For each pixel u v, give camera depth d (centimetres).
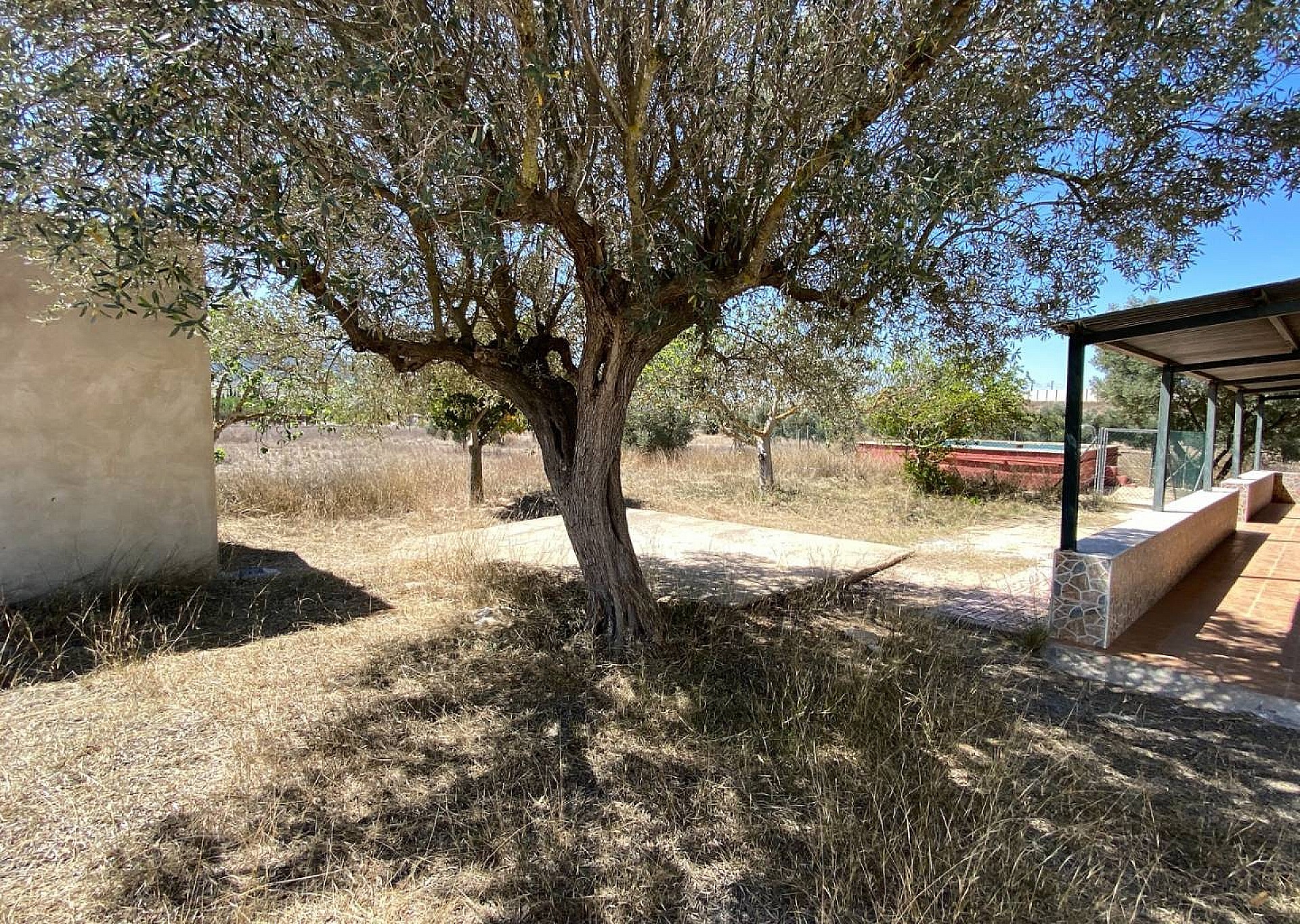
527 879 214
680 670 378
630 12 280
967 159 251
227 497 857
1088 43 262
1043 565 678
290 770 275
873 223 268
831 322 388
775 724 316
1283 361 604
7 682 356
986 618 500
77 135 211
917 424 1111
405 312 421
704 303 304
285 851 226
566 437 415
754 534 800
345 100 248
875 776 268
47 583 478
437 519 880
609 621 413
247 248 231
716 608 487
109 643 396
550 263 452
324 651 410
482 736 306
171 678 365
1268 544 816
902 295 329
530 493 1059
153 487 523
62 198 213
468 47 284
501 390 418
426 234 333
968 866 210
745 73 308
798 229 352
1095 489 1102
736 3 295
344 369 562
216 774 272
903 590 583
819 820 244
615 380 373
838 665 383
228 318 503
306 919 197
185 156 223
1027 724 331
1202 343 548
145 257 215
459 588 539
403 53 228
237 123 242
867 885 212
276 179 233
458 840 234
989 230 382
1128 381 1501
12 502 465
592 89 304
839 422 1035
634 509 1012
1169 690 375
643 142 335
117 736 300
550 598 507
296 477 923
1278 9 198
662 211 318
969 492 1157
